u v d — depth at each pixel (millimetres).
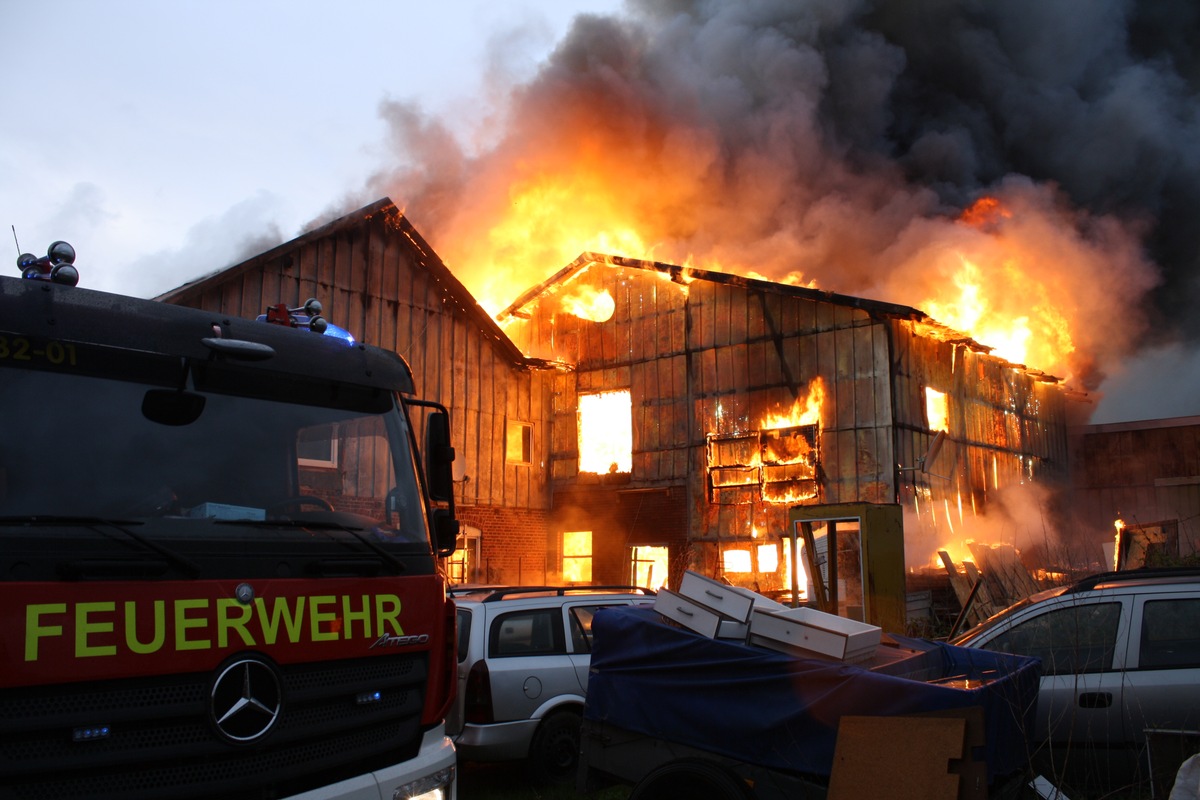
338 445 4527
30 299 3711
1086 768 6004
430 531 4785
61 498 3502
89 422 3713
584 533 21594
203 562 3654
